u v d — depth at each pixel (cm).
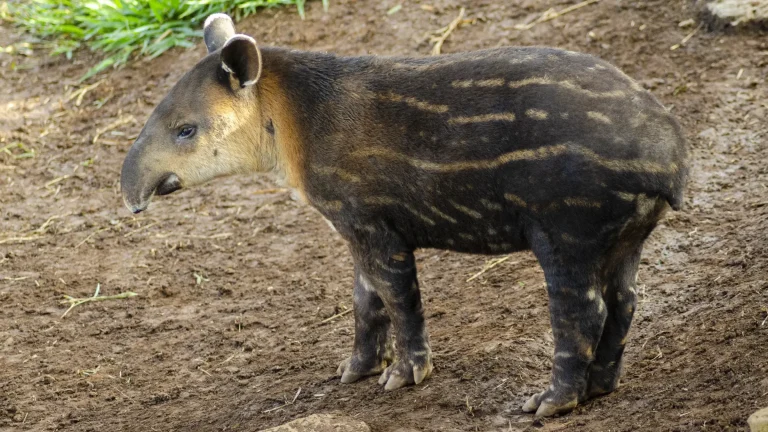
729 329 869
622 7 1595
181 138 877
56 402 1012
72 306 1216
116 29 1811
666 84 1434
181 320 1167
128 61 1769
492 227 805
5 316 1202
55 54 1834
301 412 899
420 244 865
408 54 1598
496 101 773
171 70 1716
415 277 878
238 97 875
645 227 770
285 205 1405
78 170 1538
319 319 1130
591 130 732
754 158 1259
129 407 988
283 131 873
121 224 1405
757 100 1366
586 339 782
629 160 727
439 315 1075
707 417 714
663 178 737
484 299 1095
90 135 1609
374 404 881
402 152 816
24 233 1404
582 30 1567
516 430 793
